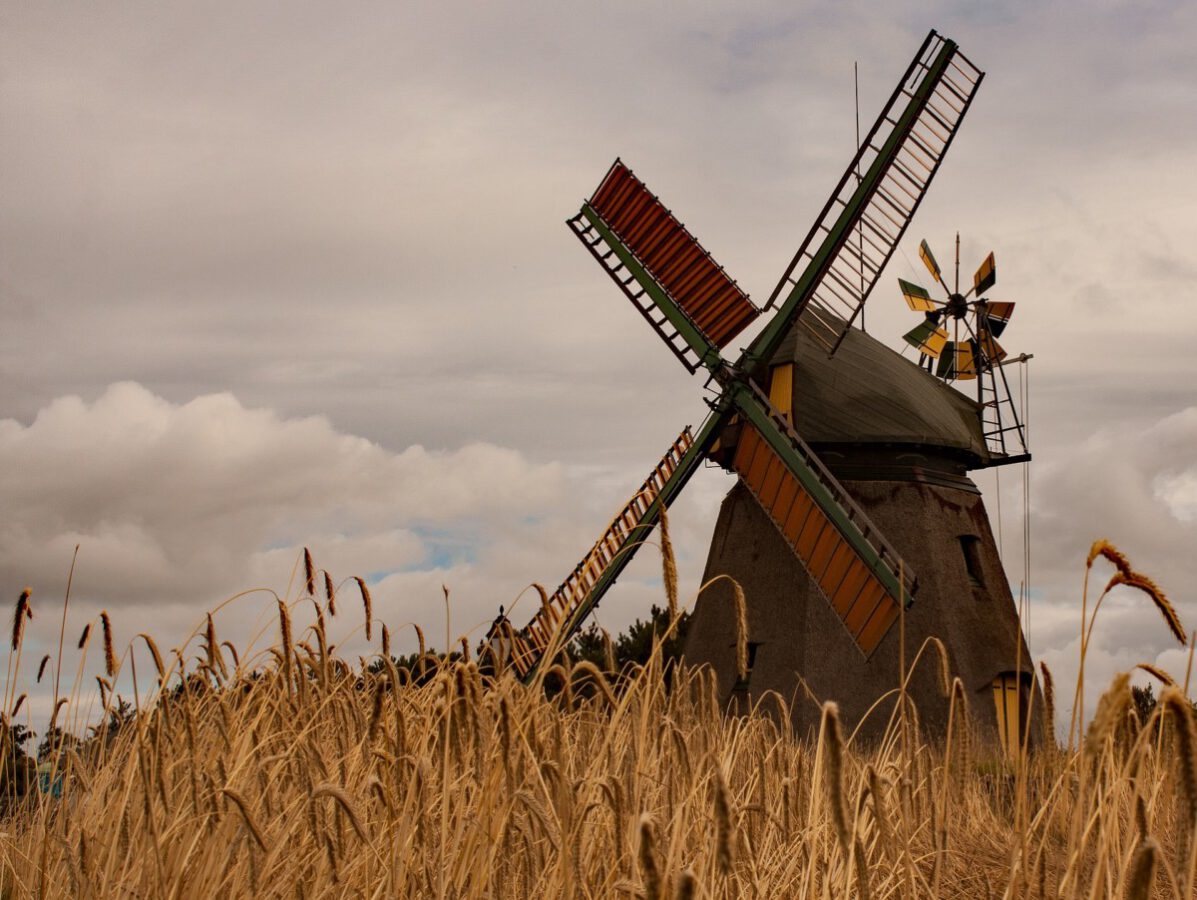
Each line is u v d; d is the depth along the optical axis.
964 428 27.89
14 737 5.93
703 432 25.98
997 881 6.26
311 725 5.56
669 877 4.17
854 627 23.42
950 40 25.91
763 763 6.11
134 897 4.71
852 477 26.03
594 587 24.16
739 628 4.86
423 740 5.14
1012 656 25.34
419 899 4.57
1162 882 5.26
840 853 5.11
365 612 6.12
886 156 25.75
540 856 4.83
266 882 4.90
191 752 5.12
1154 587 3.84
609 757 5.32
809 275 26.02
